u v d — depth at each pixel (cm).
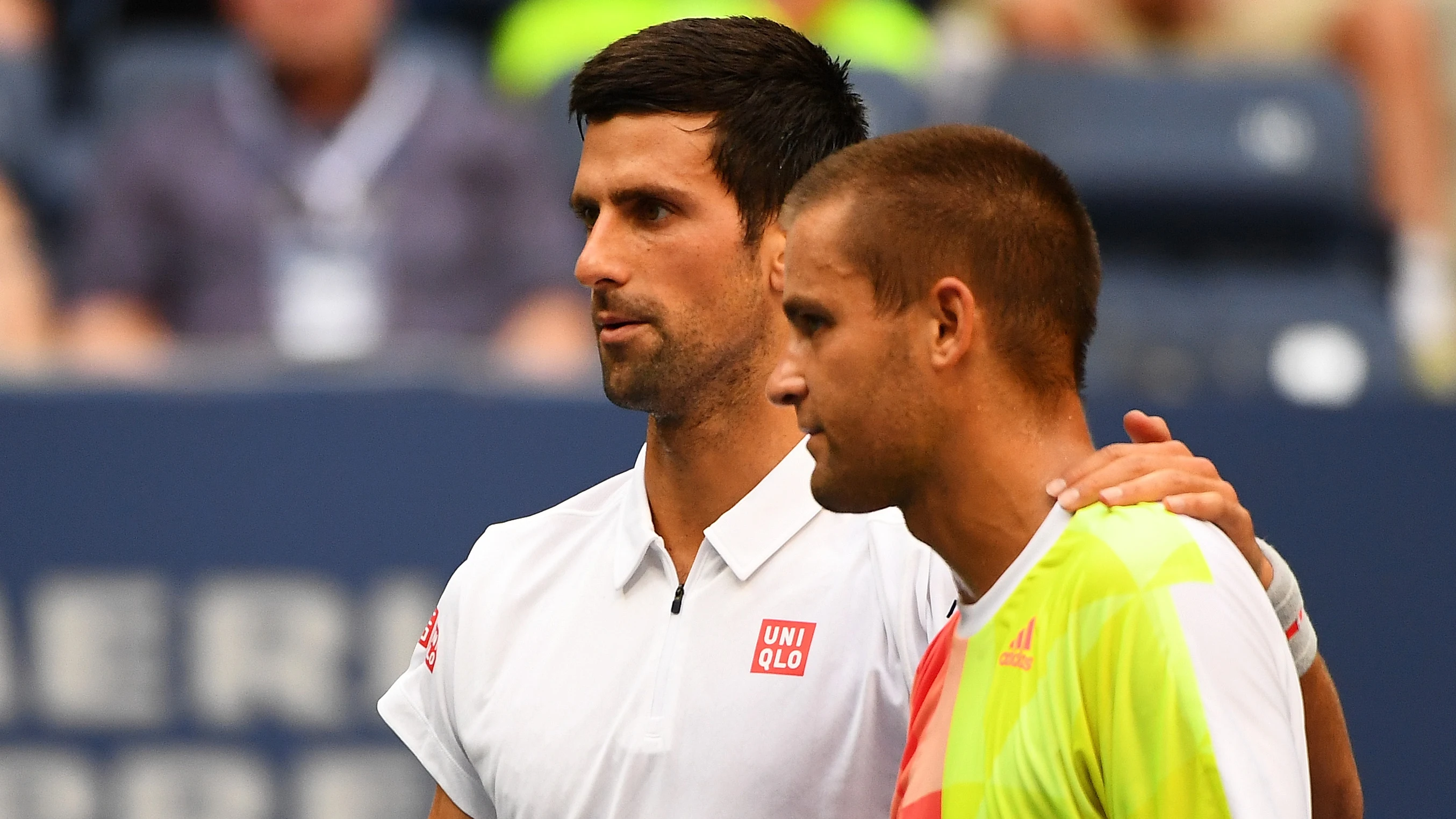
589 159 770
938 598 755
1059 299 658
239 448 1348
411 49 2072
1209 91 2000
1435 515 1414
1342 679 1403
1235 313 1920
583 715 784
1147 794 591
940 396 655
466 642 828
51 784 1321
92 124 2081
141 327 1706
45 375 1357
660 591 796
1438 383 1930
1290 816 580
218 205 1702
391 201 1714
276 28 1694
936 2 2419
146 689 1332
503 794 802
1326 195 1998
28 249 1822
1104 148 1986
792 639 770
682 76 754
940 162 656
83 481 1341
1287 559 1405
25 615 1330
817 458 676
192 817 1324
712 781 758
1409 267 2073
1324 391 1891
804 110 773
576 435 1366
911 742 706
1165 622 598
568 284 1753
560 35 2055
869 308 655
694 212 756
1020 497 657
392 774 1338
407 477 1356
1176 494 639
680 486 796
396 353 1507
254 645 1340
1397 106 2128
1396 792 1402
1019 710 633
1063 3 2136
